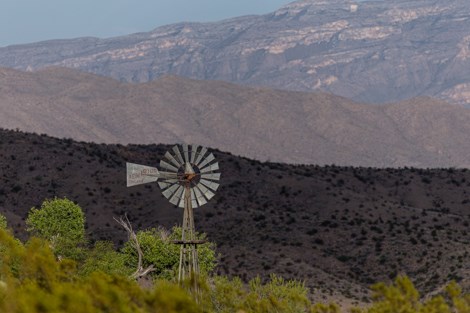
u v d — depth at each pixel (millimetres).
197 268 102188
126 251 142750
